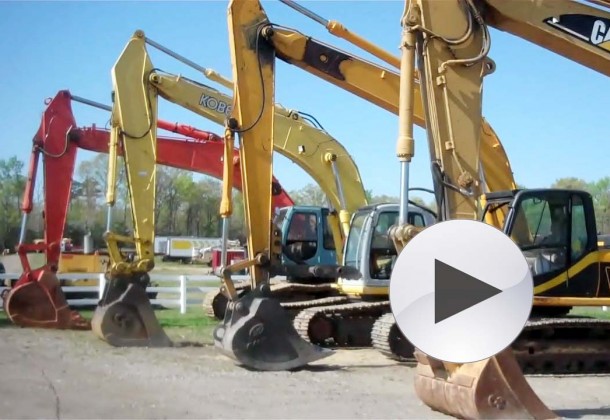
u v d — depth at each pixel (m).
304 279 18.05
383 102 14.40
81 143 18.20
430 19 9.83
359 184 17.91
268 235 11.83
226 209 11.84
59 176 17.97
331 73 13.98
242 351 11.30
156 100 16.53
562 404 9.52
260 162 12.05
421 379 8.36
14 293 16.98
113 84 16.11
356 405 8.97
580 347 12.59
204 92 17.14
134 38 16.38
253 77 12.30
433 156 9.74
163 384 10.29
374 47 13.89
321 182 17.83
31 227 57.84
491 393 7.48
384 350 13.22
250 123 12.09
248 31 12.40
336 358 13.50
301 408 8.77
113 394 9.51
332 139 17.94
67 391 9.66
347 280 16.08
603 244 13.55
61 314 17.08
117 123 15.95
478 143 9.80
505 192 12.42
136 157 15.84
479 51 9.97
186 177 86.31
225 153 11.98
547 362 12.51
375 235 15.52
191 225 87.31
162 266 58.59
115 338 14.21
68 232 63.72
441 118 9.78
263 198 11.96
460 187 9.64
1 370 11.31
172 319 19.78
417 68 9.95
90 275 22.11
